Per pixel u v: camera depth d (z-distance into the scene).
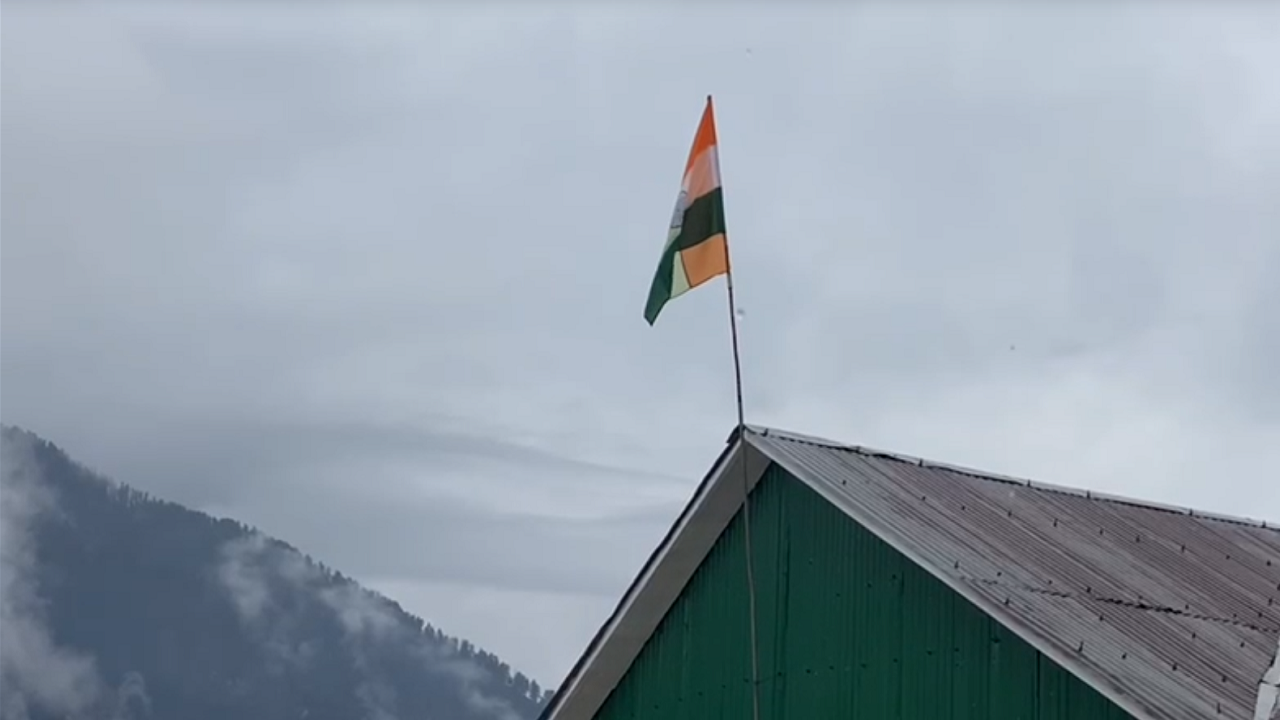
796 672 17.17
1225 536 20.06
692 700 18.36
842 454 18.17
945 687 15.66
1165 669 14.20
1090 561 17.00
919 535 16.05
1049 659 14.79
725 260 16.42
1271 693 13.97
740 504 18.17
